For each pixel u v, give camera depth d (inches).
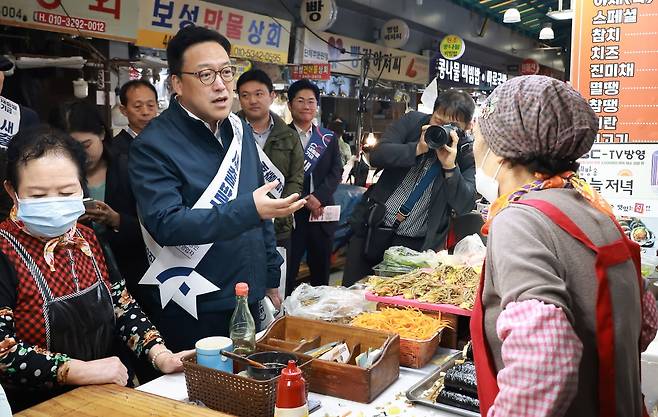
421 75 342.3
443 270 83.2
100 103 169.0
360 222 123.2
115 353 90.8
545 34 391.5
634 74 91.8
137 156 76.5
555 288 37.2
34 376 56.8
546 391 34.9
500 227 41.1
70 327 60.3
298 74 244.1
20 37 154.3
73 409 52.5
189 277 78.0
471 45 418.6
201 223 70.2
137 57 184.7
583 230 40.1
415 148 112.4
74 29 160.7
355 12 304.8
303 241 159.8
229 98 77.9
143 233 80.0
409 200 116.0
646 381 63.4
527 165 43.4
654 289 73.5
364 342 65.4
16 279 57.9
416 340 66.1
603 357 39.1
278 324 68.5
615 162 94.3
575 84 95.6
